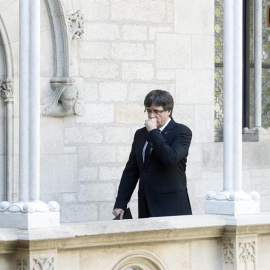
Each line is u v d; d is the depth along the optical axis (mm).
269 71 33188
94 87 27922
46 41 26984
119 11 28438
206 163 30266
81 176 27766
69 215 27562
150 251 21219
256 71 32188
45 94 27031
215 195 22703
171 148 22781
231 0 22906
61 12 26922
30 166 20156
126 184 24078
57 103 27062
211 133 30453
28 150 20203
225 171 22828
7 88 26312
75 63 27484
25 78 20281
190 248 21891
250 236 22406
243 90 32875
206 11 30188
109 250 20594
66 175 27500
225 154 22844
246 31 32875
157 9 29172
